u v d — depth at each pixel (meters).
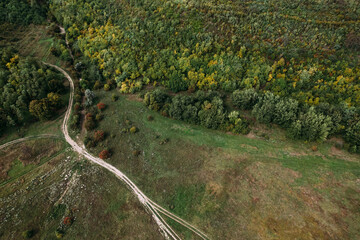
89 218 60.09
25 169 70.94
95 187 66.12
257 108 72.56
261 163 64.81
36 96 83.31
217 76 83.50
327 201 54.84
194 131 76.06
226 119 74.75
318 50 83.31
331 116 64.94
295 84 76.50
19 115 77.94
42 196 64.38
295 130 65.81
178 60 88.88
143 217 59.59
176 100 77.94
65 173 69.81
